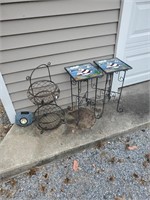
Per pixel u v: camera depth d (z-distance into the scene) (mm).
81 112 2354
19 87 2041
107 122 2219
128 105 2463
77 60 2135
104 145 2082
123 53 2318
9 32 1695
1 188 1715
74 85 2281
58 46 1949
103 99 2471
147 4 2186
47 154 1881
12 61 1857
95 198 1634
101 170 1848
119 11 1983
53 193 1672
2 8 1566
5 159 1833
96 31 2020
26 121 2129
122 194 1659
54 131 2105
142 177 1785
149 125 2270
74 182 1753
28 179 1782
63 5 1736
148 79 2902
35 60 1941
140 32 2373
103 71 2023
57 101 2334
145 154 1991
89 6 1831
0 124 2322
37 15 1700
